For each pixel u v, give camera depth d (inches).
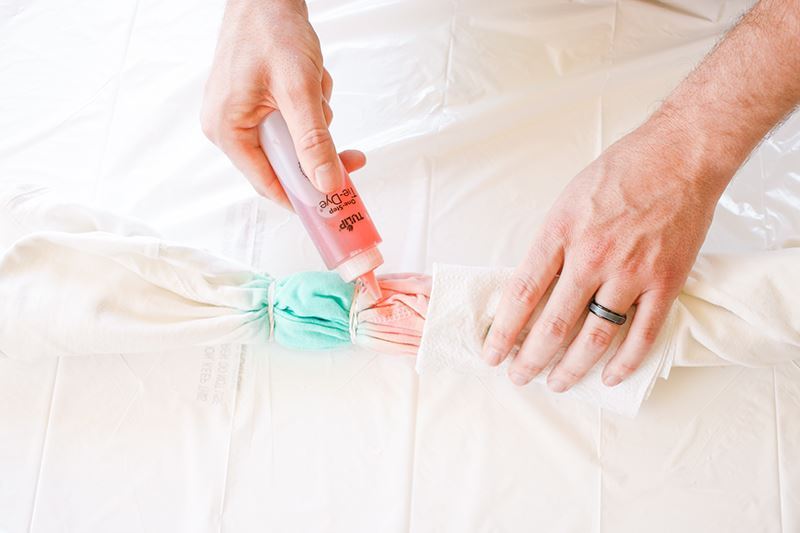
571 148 36.2
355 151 30.6
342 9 40.4
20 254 30.6
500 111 36.6
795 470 30.6
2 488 31.9
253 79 26.8
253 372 33.1
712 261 29.7
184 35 41.3
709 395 31.9
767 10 25.4
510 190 35.7
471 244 34.8
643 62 37.0
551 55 37.8
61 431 32.6
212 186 37.1
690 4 37.9
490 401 32.3
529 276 27.4
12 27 42.3
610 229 26.9
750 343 28.7
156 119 38.8
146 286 31.4
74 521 31.4
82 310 30.4
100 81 40.3
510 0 38.7
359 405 32.5
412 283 31.4
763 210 34.4
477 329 28.8
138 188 37.4
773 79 25.5
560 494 31.0
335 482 31.5
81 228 32.3
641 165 27.6
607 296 26.8
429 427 32.0
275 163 27.8
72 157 38.5
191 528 31.1
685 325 28.7
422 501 31.1
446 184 36.0
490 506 30.9
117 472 32.0
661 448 31.3
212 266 31.4
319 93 26.8
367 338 31.4
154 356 33.4
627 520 30.5
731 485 30.7
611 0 38.3
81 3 42.6
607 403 29.9
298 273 31.7
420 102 37.4
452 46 38.3
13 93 40.4
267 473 31.7
